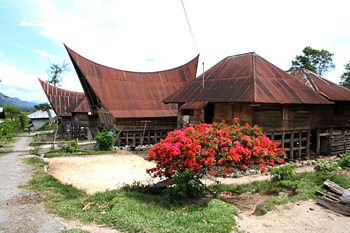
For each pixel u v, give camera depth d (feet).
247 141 24.72
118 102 71.46
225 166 23.93
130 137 70.49
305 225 18.08
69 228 17.13
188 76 92.68
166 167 25.84
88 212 19.67
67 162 45.93
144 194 25.39
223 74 55.36
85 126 98.48
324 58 111.14
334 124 57.00
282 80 51.16
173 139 25.46
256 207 22.36
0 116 102.83
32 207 20.76
